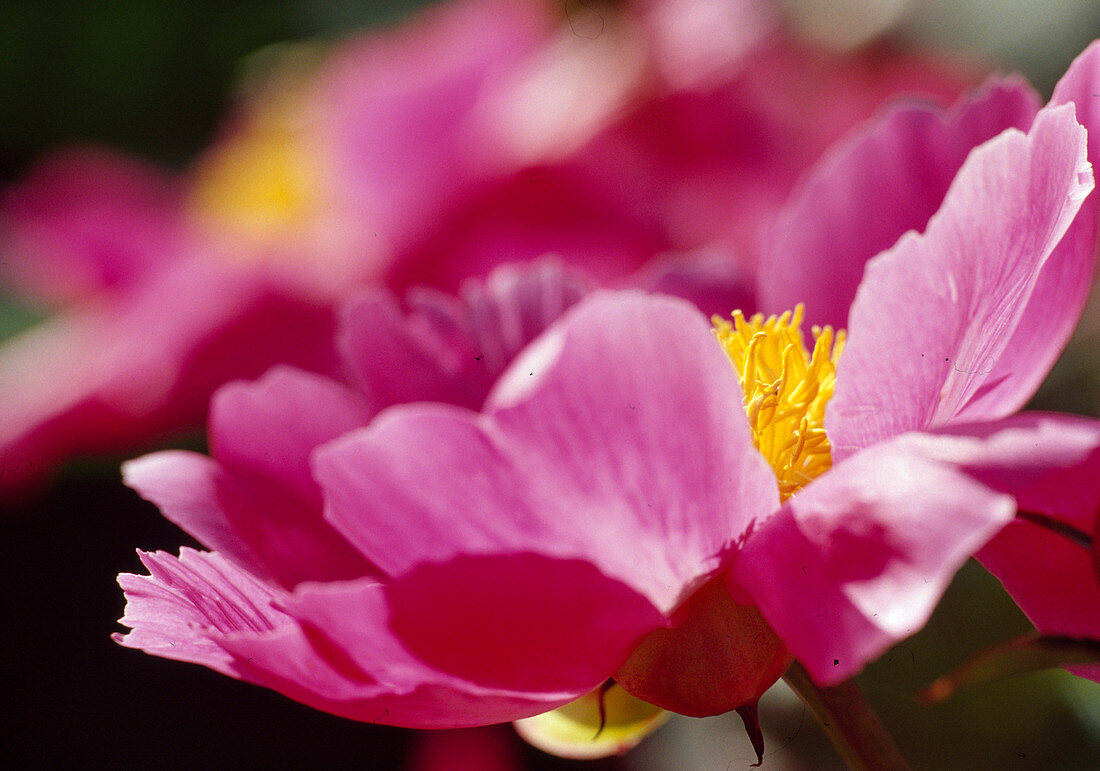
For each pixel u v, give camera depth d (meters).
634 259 0.78
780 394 0.48
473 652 0.44
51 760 0.92
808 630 0.42
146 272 0.91
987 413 0.47
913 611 0.41
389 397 0.51
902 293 0.44
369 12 1.16
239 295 0.82
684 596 0.44
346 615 0.43
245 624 0.45
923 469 0.43
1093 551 0.43
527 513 0.43
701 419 0.43
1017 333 0.46
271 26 1.25
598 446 0.43
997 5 0.79
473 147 0.80
